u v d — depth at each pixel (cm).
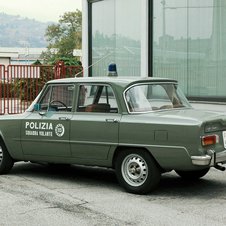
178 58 1305
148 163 590
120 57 1541
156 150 577
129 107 613
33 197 586
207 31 1223
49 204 551
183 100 685
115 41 1559
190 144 555
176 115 589
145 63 1395
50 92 700
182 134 560
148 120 588
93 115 642
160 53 1359
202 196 595
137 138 591
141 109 611
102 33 1614
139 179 602
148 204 552
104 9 1598
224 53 1184
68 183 680
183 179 707
